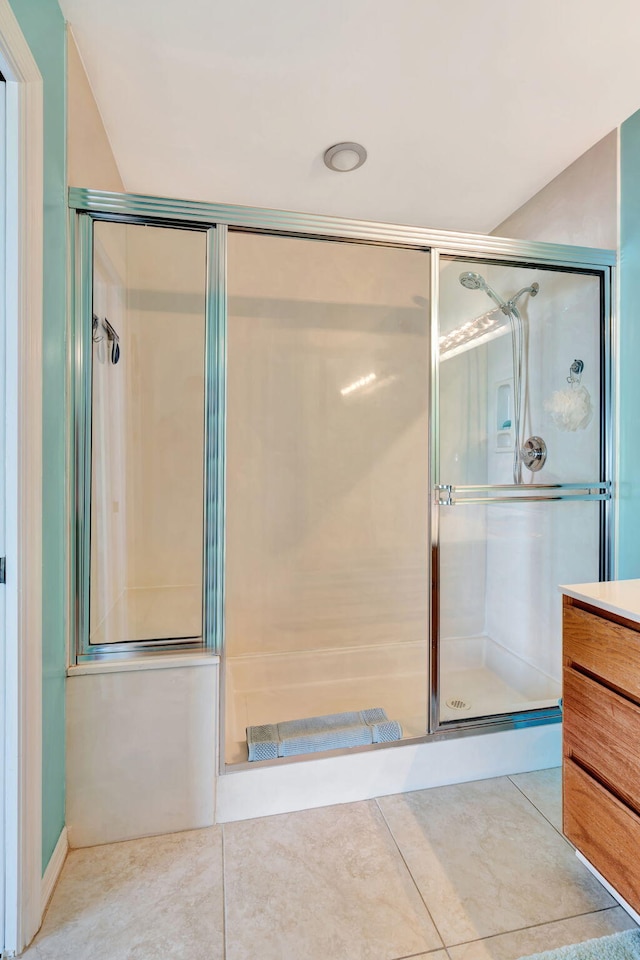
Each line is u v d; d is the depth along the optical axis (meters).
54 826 1.29
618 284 1.86
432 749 1.66
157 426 1.82
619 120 1.75
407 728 1.74
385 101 1.63
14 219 1.06
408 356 2.58
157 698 1.43
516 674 2.02
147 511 1.80
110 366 1.66
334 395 2.53
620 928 1.14
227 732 1.74
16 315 1.07
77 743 1.38
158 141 1.82
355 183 2.11
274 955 1.08
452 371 1.86
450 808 1.56
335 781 1.57
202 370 1.66
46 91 1.21
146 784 1.43
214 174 2.03
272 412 2.45
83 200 1.41
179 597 1.73
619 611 1.08
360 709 2.02
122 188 2.08
